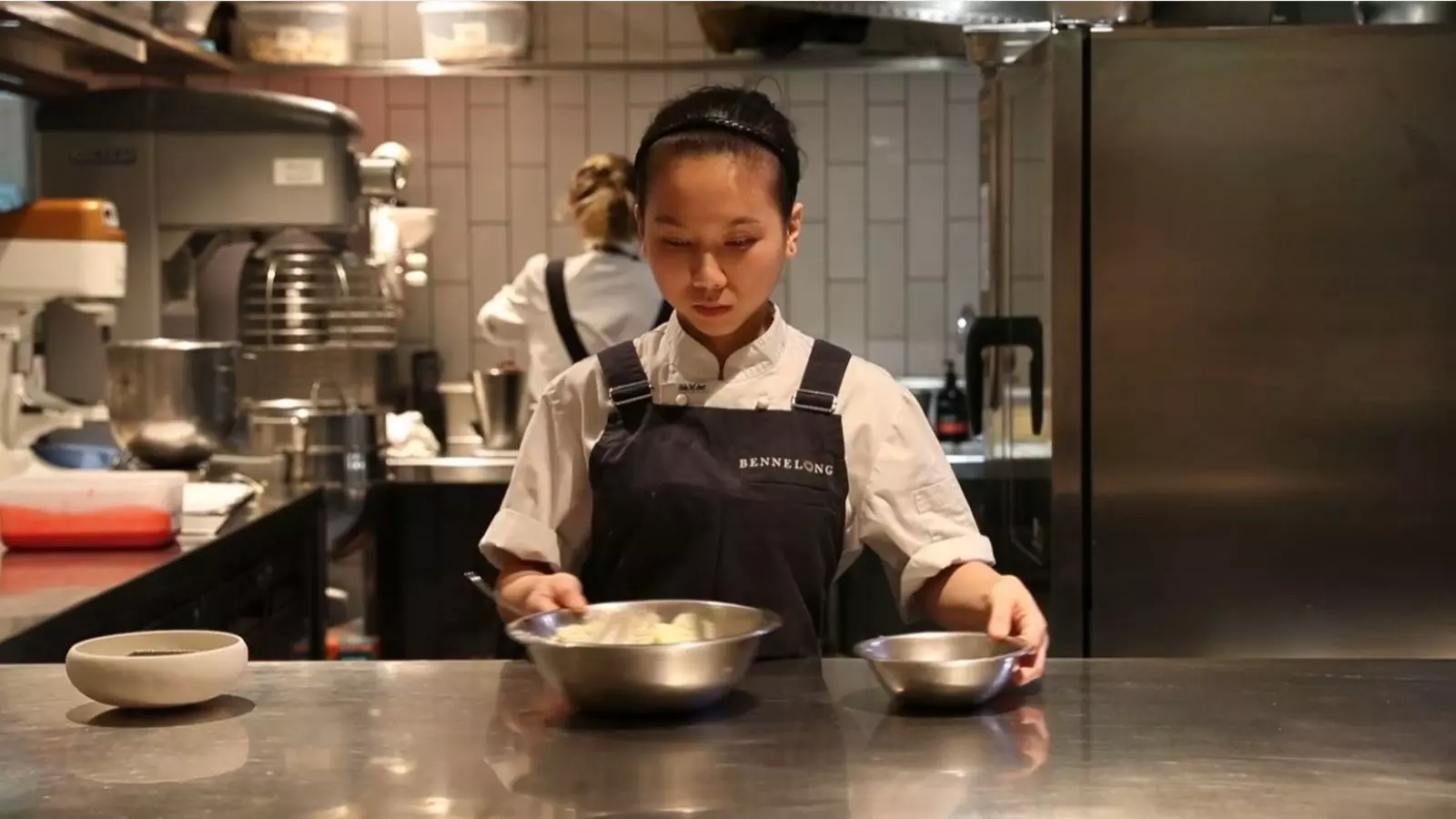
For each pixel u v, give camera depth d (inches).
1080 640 88.7
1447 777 34.1
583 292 130.4
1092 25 94.0
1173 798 32.7
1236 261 87.0
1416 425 87.3
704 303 49.6
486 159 151.6
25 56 121.7
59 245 97.3
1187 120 86.7
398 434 134.1
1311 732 37.6
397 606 149.7
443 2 140.9
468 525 150.9
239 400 129.5
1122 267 87.4
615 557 54.4
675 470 53.9
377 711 40.1
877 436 54.9
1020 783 33.7
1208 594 88.3
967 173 150.4
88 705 41.1
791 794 32.9
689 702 38.5
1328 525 87.7
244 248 142.6
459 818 31.7
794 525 53.4
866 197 151.1
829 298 152.1
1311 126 86.5
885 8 114.7
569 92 150.9
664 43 150.3
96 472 89.8
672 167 48.7
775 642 52.4
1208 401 87.7
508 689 42.4
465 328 153.0
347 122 126.6
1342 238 86.8
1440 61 86.0
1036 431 93.5
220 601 88.0
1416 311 87.0
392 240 138.1
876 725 38.5
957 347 151.3
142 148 124.4
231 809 32.4
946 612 51.6
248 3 139.6
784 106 150.6
